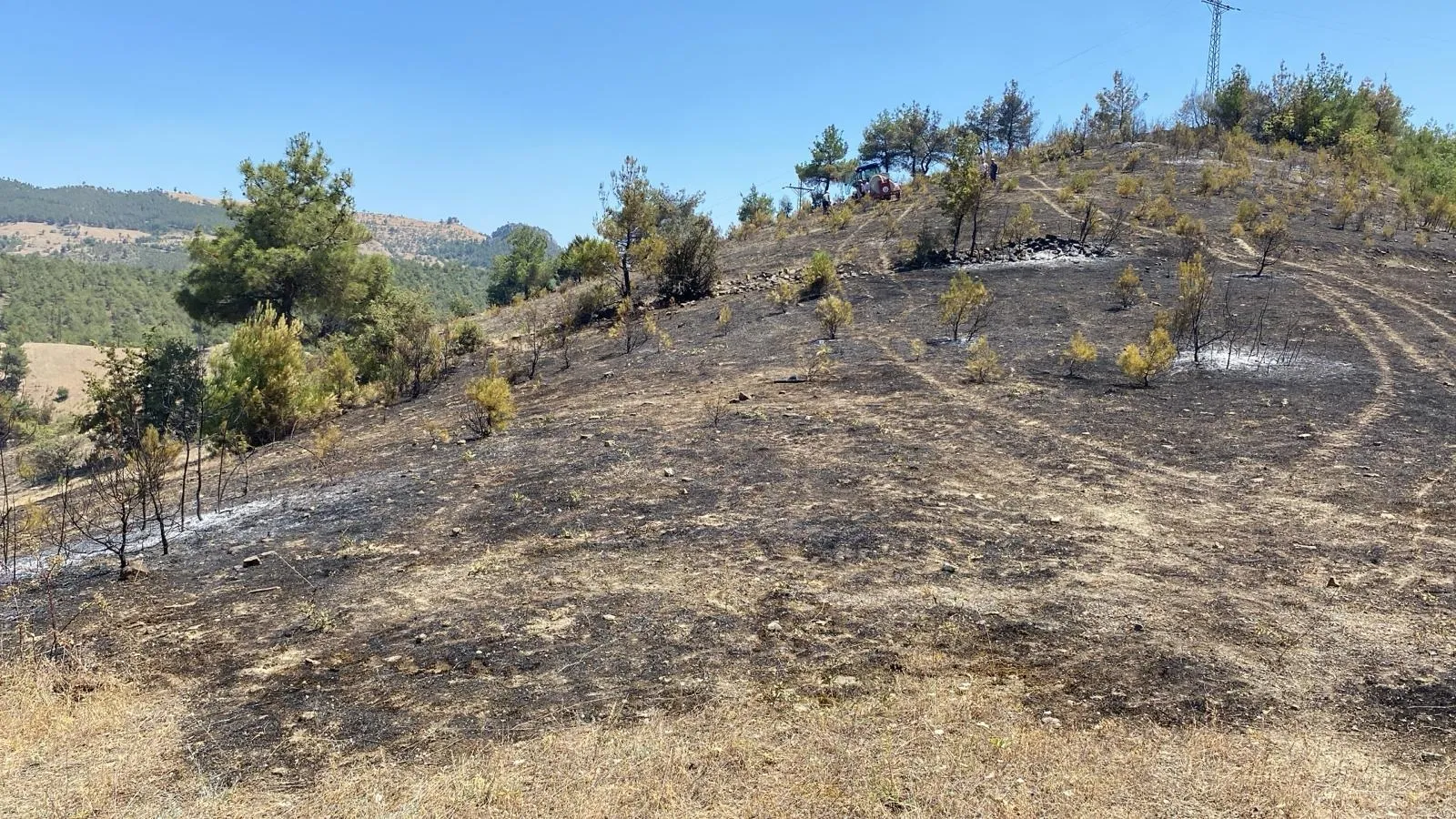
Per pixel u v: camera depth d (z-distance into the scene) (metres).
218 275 29.75
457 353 20.55
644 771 3.71
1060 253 21.61
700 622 5.25
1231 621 4.98
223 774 3.90
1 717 4.53
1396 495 6.95
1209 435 8.97
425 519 7.73
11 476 15.50
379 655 5.06
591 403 12.75
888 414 10.38
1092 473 7.92
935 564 5.96
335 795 3.65
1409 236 21.67
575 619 5.38
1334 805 3.34
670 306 21.86
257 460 12.41
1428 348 12.51
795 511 7.15
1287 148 33.47
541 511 7.59
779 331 16.83
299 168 30.70
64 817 3.63
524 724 4.18
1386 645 4.61
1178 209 24.72
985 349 12.25
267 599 6.12
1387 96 37.09
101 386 15.16
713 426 10.34
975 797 3.46
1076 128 41.53
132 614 6.00
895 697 4.29
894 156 55.28
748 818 3.38
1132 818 3.30
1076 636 4.86
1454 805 3.30
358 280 31.98
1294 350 12.65
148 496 9.43
